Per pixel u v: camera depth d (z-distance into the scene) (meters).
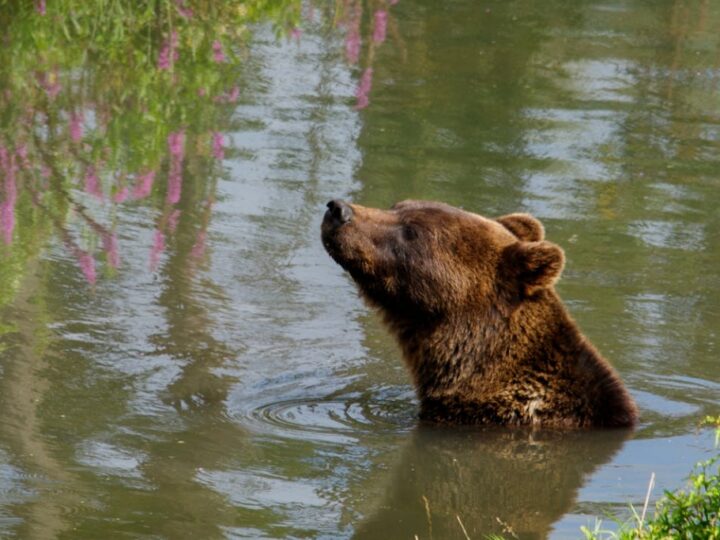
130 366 11.43
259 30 23.38
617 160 18.00
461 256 11.04
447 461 10.03
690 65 22.92
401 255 11.02
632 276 14.34
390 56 22.39
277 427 10.45
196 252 14.29
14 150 17.03
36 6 21.81
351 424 10.73
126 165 16.78
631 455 10.25
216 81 20.41
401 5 25.67
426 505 9.05
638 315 13.34
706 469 9.78
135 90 19.69
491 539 8.33
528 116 19.69
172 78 20.30
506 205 16.03
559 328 11.16
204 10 23.30
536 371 11.08
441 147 18.06
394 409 11.20
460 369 11.11
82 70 20.39
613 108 20.30
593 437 10.68
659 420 11.05
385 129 18.69
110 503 8.69
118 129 18.06
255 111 19.12
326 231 11.10
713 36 24.94
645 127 19.50
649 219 16.00
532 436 10.72
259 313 12.94
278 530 8.42
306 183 16.42
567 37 24.23
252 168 16.83
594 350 11.23
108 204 15.48
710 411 11.25
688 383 11.88
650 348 12.58
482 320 11.08
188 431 10.16
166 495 8.88
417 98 20.23
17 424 10.00
